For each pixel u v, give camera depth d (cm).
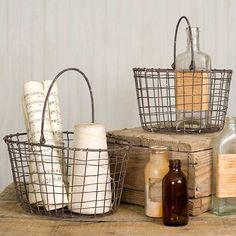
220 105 148
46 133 126
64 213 124
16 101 184
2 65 184
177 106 137
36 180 125
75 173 123
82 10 180
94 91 182
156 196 121
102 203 123
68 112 183
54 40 182
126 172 134
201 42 179
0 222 119
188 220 119
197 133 136
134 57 180
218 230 112
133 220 121
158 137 128
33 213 125
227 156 120
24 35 183
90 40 181
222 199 124
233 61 178
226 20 177
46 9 181
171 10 178
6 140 128
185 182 116
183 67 141
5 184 186
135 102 181
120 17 179
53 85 132
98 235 110
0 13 183
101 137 123
